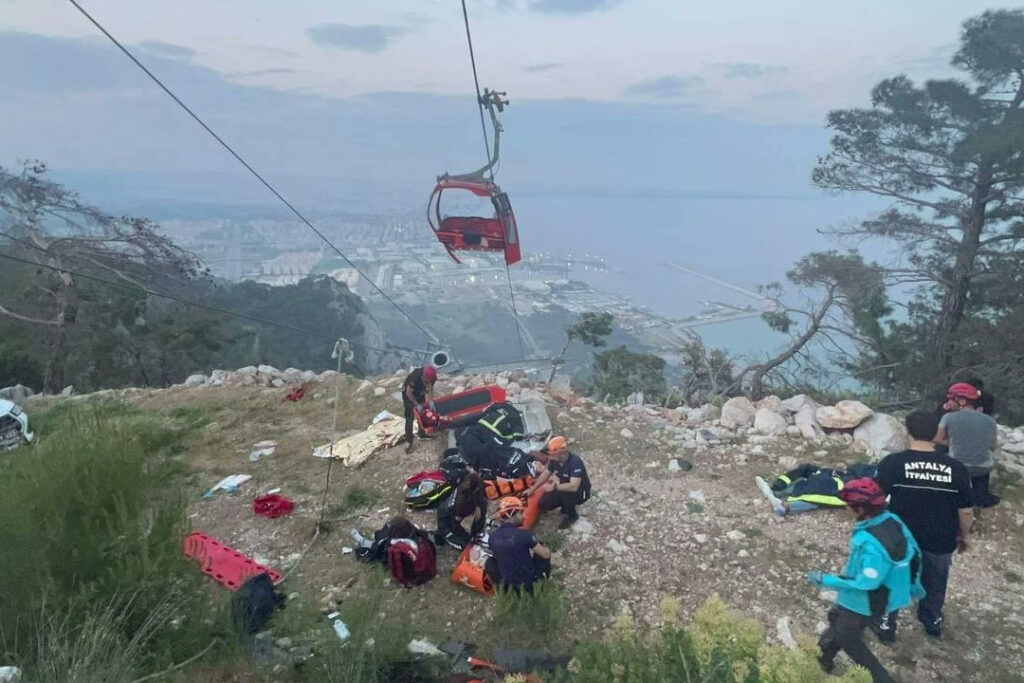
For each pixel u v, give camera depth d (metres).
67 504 5.32
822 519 7.34
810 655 3.62
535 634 5.77
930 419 5.18
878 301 21.42
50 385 24.97
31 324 25.33
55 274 24.69
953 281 21.30
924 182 21.75
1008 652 5.50
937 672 5.28
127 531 5.32
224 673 4.88
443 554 6.95
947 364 20.73
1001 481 7.73
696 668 3.68
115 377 26.22
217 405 12.11
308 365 44.44
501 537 5.97
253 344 38.34
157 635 4.85
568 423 10.13
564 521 7.32
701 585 6.39
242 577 6.48
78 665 3.97
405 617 5.86
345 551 7.16
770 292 24.28
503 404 9.55
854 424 9.23
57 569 4.89
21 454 6.55
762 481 8.15
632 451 9.20
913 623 5.81
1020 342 18.22
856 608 4.56
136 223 26.70
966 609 6.02
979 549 6.82
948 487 5.04
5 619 4.48
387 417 10.75
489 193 12.74
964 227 21.20
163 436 10.43
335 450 9.62
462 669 5.23
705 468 8.69
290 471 9.21
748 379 23.66
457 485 7.11
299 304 54.66
